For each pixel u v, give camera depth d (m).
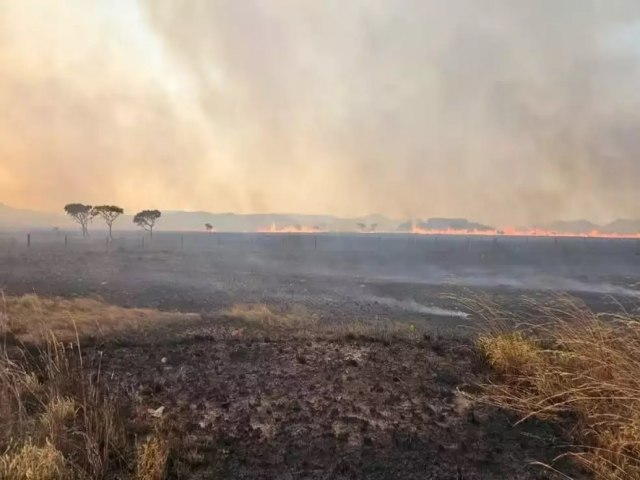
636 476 3.15
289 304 23.00
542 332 6.04
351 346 6.24
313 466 3.46
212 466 3.44
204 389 4.78
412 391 4.75
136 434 3.84
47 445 3.29
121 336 7.63
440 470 3.41
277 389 4.79
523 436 3.91
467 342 6.55
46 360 5.39
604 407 3.96
